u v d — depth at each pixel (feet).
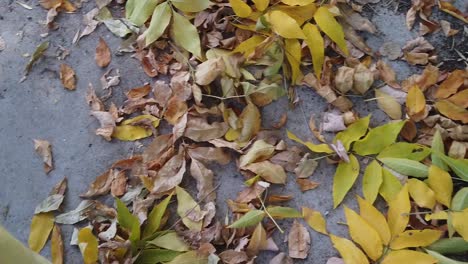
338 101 3.10
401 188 2.89
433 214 2.79
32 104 3.16
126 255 2.75
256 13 3.21
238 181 2.98
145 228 2.83
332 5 3.25
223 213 2.92
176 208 2.92
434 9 3.34
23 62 3.25
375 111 3.12
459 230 2.73
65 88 3.19
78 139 3.08
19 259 2.26
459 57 3.23
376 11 3.34
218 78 3.10
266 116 3.11
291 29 3.08
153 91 3.15
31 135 3.09
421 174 2.88
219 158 2.99
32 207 2.95
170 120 3.05
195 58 3.18
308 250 2.86
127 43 3.27
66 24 3.34
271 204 2.94
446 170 2.91
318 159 3.01
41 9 3.38
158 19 3.18
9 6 3.39
